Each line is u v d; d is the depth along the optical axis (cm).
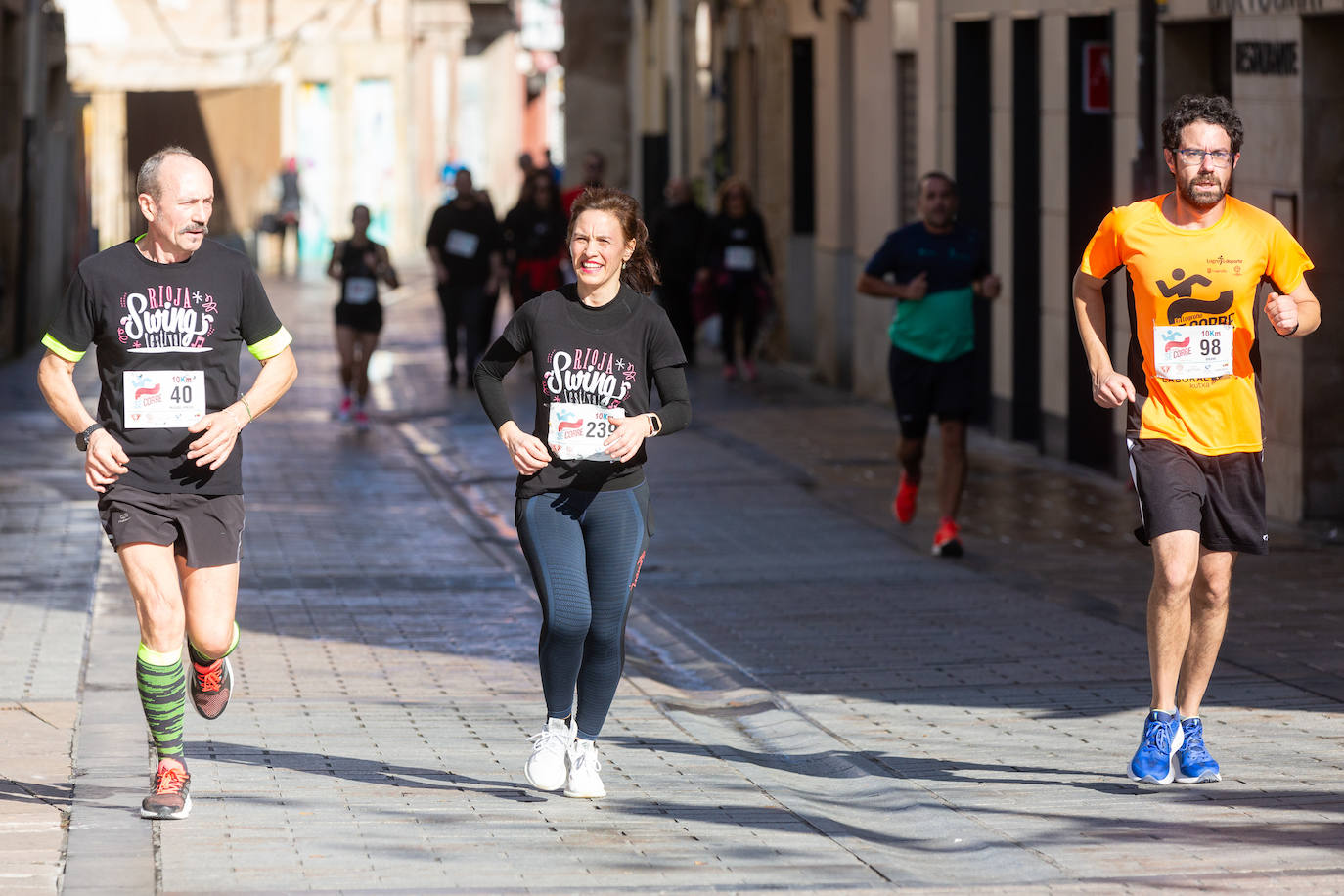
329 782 1598
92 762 1652
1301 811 1507
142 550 1445
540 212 5284
